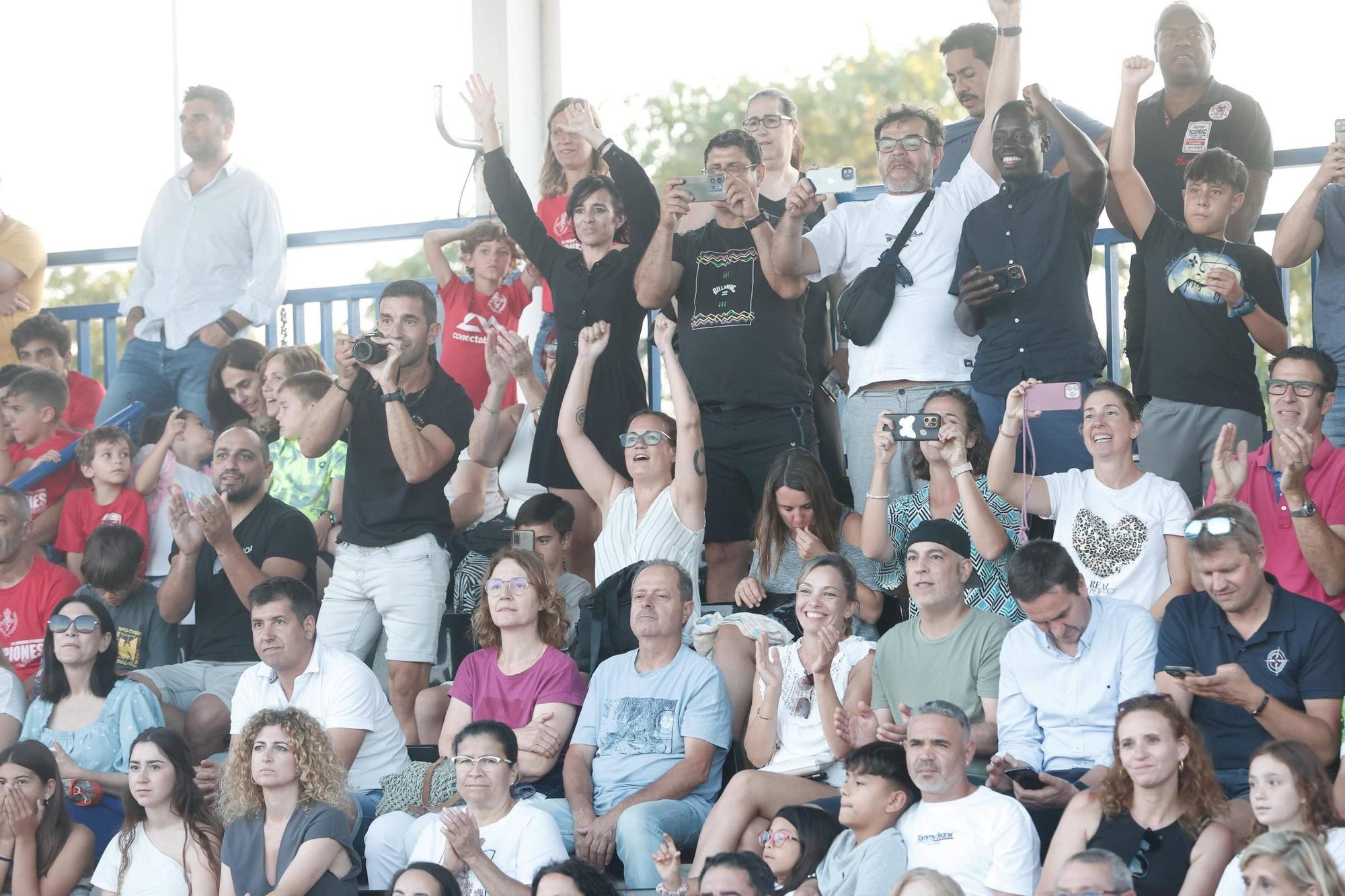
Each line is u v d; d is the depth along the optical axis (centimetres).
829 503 2328
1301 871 1488
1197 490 2378
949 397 2264
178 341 3183
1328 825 1617
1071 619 1927
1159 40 2533
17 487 3012
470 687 2253
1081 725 1944
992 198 2420
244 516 2675
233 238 3203
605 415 2603
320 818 2023
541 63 3488
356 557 2566
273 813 2047
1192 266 2355
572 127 2717
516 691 2223
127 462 2927
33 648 2714
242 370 3042
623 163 2678
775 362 2522
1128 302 2512
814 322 2695
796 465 2320
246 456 2653
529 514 2494
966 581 2061
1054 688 1961
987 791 1786
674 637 2161
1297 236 2367
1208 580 1873
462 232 3031
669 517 2388
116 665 2522
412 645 2528
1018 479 2208
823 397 2708
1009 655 1992
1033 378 2353
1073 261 2373
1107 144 2631
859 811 1823
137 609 2736
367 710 2252
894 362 2456
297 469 2872
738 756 2225
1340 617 1884
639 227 2655
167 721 2484
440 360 3006
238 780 2059
